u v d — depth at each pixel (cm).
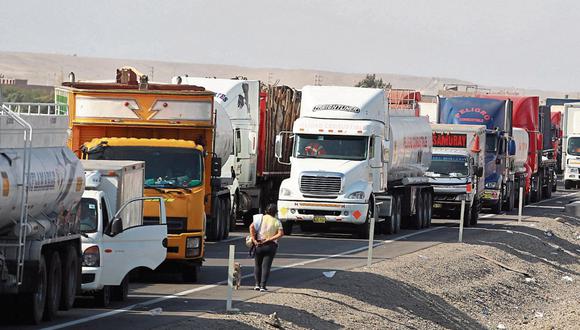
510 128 11488
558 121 16575
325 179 7662
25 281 3662
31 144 3666
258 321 4069
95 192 4372
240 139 8144
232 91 8269
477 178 9906
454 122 11225
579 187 16612
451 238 8212
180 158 5350
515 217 10931
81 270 4162
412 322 4997
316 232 8288
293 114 9450
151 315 4072
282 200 7738
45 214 3862
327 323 4394
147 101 5962
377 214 8025
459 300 5912
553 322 5969
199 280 5253
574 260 8631
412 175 9019
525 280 7094
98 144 5412
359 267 5950
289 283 5175
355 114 7875
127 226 4666
